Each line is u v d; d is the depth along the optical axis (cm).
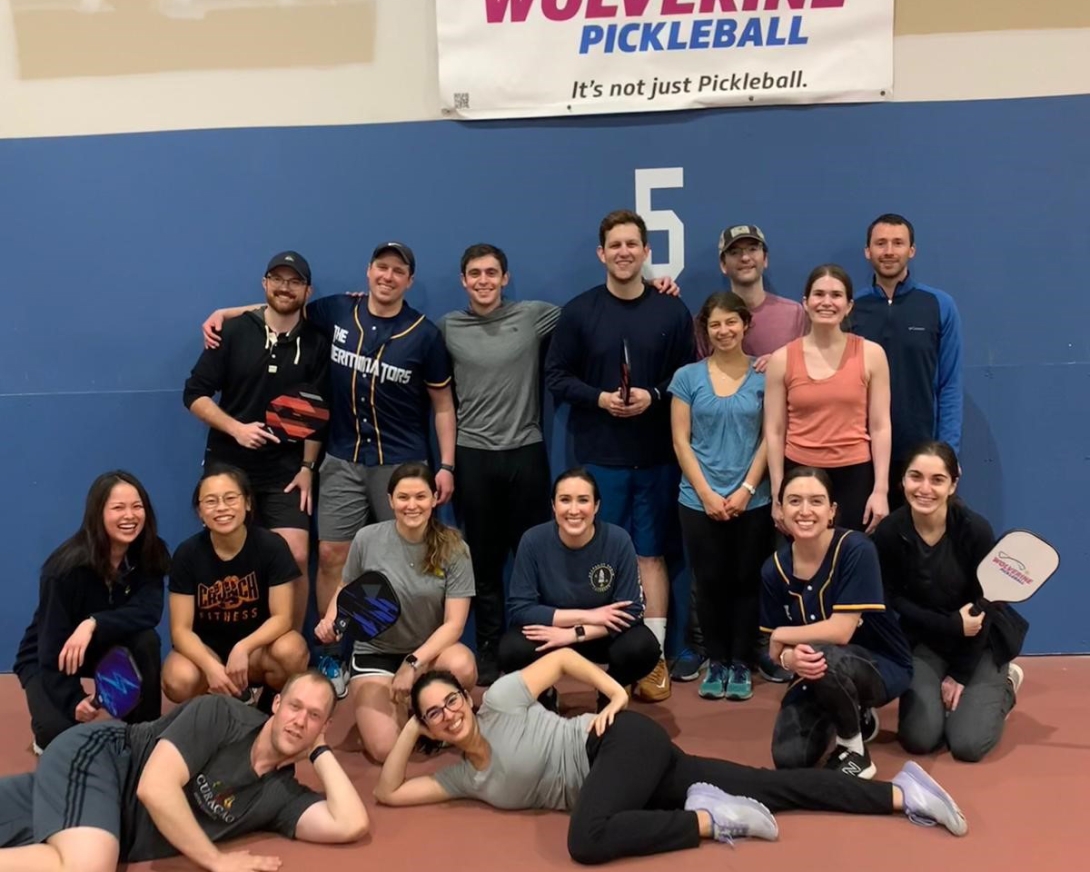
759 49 399
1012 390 412
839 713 309
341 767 313
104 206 417
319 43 408
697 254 414
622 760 279
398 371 386
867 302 388
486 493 399
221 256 418
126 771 273
